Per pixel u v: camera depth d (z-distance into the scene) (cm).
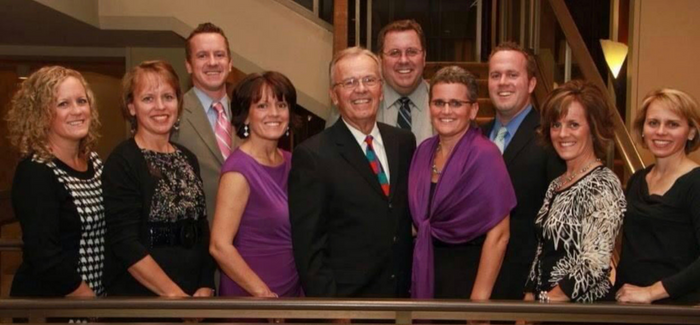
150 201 241
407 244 263
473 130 260
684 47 554
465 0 827
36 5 504
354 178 249
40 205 227
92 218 240
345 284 245
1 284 574
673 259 228
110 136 847
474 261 254
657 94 244
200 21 625
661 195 234
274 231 254
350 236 248
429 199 258
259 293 242
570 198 233
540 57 550
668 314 187
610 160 383
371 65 254
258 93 253
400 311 187
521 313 187
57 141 242
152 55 766
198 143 296
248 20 627
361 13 680
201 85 305
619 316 188
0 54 763
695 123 237
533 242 273
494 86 297
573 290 223
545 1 541
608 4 677
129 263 234
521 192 274
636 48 557
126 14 623
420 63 332
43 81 237
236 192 248
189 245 250
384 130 269
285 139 676
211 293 262
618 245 337
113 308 188
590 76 439
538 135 266
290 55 630
